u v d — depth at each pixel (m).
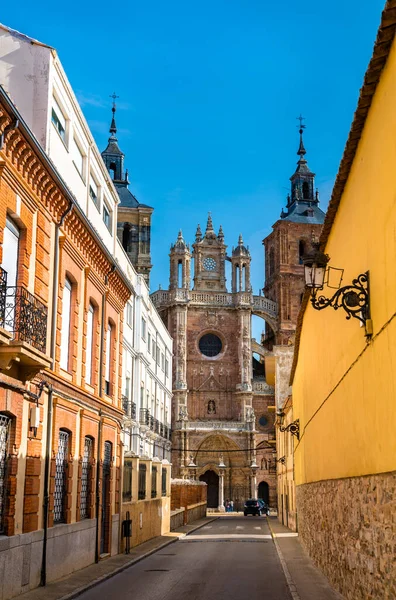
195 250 91.00
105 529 25.50
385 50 11.05
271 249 96.81
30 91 19.06
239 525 53.44
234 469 84.62
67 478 20.30
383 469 12.15
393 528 11.34
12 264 16.41
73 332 21.44
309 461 26.69
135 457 30.97
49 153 19.14
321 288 14.02
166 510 41.06
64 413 19.81
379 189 12.02
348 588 15.88
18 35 19.31
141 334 53.97
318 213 96.31
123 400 45.78
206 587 19.03
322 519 21.39
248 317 88.31
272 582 20.23
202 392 86.88
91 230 22.20
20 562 16.02
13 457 15.62
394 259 10.98
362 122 13.25
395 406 11.12
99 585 19.02
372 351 12.97
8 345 14.34
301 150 101.06
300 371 31.53
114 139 86.00
